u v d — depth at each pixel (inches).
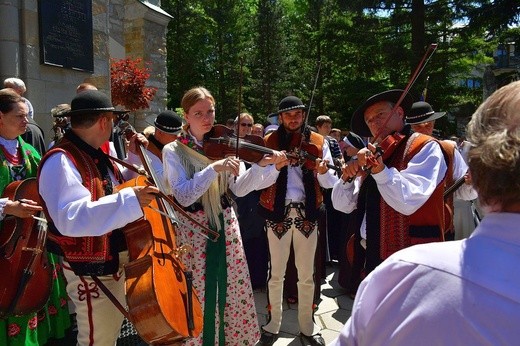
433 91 673.6
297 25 1110.4
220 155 111.7
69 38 242.7
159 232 87.4
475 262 32.3
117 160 88.8
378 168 81.7
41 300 107.3
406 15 665.0
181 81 1035.3
